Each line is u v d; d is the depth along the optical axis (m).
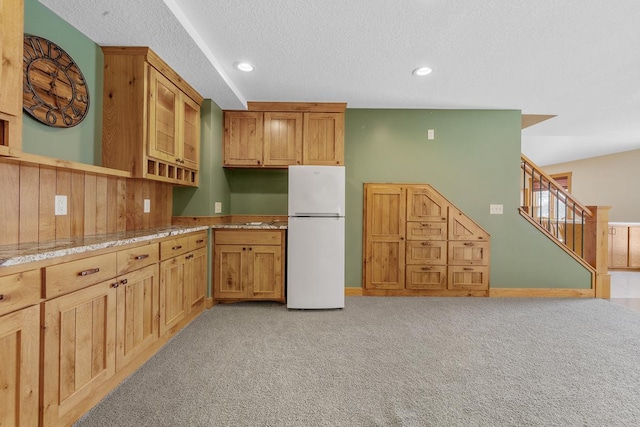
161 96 2.34
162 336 2.14
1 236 1.42
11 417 1.08
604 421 1.44
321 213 3.01
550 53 2.29
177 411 1.48
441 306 3.12
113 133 2.13
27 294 1.13
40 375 1.18
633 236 5.11
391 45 2.20
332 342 2.26
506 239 3.55
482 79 2.75
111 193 2.14
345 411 1.50
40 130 1.66
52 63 1.71
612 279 4.46
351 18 1.89
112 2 1.62
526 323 2.66
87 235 1.92
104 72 2.12
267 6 1.78
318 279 3.00
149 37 1.97
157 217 2.75
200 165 3.08
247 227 3.05
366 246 3.51
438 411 1.50
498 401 1.58
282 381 1.75
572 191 6.68
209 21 1.92
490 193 3.57
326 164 3.37
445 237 3.50
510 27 1.97
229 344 2.22
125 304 1.70
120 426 1.38
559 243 3.54
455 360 2.00
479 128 3.57
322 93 3.11
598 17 1.86
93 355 1.46
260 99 3.28
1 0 1.14
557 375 1.83
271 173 3.72
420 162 3.57
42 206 1.62
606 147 5.46
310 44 2.19
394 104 3.42
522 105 3.41
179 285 2.38
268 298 3.10
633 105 3.35
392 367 1.91
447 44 2.18
